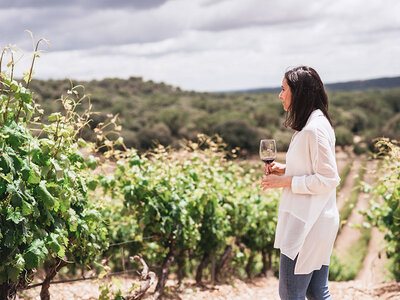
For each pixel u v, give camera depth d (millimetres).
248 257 6496
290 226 2592
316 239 2561
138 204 4516
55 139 2902
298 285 2607
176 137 46000
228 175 5941
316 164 2516
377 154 5051
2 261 2533
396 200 5141
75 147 3102
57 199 2756
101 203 3699
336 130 55906
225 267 6113
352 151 50250
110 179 4328
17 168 2531
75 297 4441
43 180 2742
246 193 6332
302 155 2564
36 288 4477
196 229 4949
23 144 2742
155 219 4562
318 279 2715
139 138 41438
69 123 3051
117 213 5305
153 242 5074
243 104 65312
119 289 3650
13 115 2701
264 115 54500
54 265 3354
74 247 3352
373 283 6273
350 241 13281
